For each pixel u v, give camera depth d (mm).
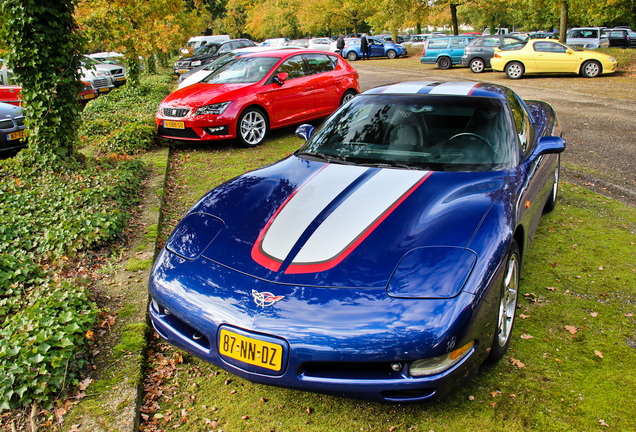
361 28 61125
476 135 3178
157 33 13500
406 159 3098
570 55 15773
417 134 3277
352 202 2609
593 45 26047
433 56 22000
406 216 2453
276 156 7133
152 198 5141
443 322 1965
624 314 3035
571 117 9344
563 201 5047
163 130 7512
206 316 2199
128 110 11477
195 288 2295
